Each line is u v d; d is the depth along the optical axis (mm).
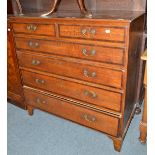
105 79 1537
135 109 2207
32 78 2018
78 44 1521
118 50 1367
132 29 1352
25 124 2199
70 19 1451
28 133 2064
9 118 2311
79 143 1888
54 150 1829
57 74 1801
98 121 1757
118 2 1854
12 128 2148
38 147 1878
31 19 1649
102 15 1583
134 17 1401
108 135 1764
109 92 1573
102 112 1688
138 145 1822
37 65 1886
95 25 1371
